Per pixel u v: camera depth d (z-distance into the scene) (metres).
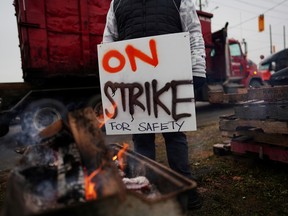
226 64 8.39
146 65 1.77
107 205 0.93
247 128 2.84
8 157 4.22
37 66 4.80
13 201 0.88
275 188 2.27
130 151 1.71
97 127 1.22
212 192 2.33
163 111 1.76
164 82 1.75
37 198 1.06
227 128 2.95
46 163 1.28
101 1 5.50
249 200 2.14
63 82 5.24
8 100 4.56
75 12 5.19
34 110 4.85
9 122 4.55
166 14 1.91
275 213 1.93
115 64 1.83
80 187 1.11
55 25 4.97
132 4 1.96
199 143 4.05
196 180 2.58
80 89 5.29
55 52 5.02
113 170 1.11
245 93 2.62
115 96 1.85
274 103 2.33
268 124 2.41
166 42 1.73
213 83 8.19
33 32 4.74
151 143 2.07
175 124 1.75
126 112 1.84
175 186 1.10
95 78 5.50
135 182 1.33
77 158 1.27
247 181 2.47
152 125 1.80
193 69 1.93
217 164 2.98
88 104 5.48
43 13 4.81
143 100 1.80
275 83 4.70
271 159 2.56
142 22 1.93
